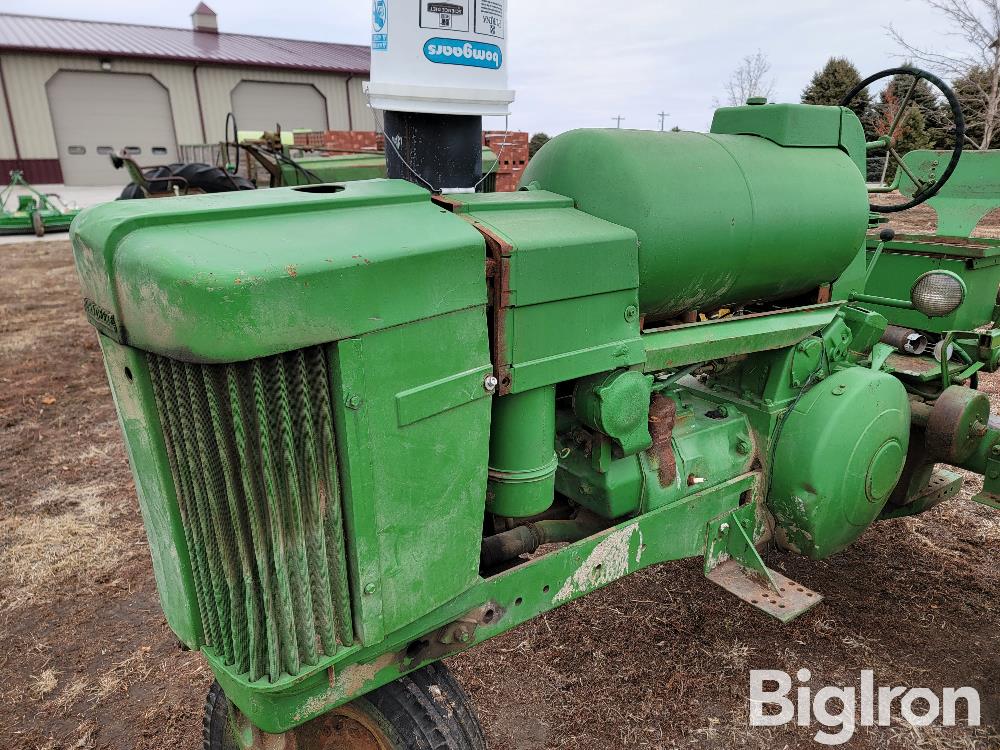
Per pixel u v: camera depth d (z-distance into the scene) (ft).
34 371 20.17
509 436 5.65
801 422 7.78
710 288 6.79
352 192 4.95
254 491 4.14
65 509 12.32
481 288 4.87
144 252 3.80
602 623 9.27
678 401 7.77
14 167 73.20
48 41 76.64
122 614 9.61
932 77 8.67
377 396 4.36
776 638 8.96
